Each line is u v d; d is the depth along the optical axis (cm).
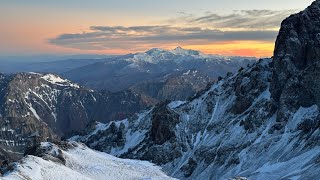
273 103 19588
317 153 15150
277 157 16650
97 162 15625
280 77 19962
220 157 18712
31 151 15812
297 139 16975
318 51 19450
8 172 11281
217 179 17350
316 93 18288
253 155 17588
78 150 16688
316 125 16725
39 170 11756
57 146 16175
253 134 18962
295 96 18800
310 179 13712
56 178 11594
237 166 17438
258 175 15738
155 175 15488
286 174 14950
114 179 13925
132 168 15962
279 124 18388
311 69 18662
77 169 14212
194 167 19188
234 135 19712
